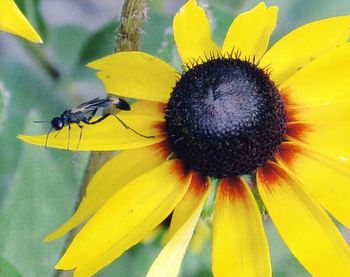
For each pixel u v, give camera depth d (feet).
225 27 0.78
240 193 0.60
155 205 0.59
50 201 0.77
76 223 0.60
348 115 0.61
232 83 0.60
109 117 0.61
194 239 0.76
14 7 0.52
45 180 0.77
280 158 0.60
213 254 0.57
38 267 0.77
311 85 0.62
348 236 1.00
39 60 0.87
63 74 0.88
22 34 0.52
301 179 0.60
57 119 0.60
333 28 0.64
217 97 0.60
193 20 0.65
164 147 0.61
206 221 0.61
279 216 0.58
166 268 0.55
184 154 0.60
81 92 0.93
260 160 0.60
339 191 0.59
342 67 0.61
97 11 1.15
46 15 1.14
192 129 0.60
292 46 0.64
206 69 0.61
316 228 0.58
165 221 0.67
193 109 0.60
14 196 0.77
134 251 0.78
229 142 0.59
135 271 0.78
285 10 0.88
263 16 0.66
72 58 0.89
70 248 0.56
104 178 0.61
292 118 0.61
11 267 0.69
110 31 0.84
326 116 0.61
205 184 0.60
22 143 0.87
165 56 0.72
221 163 0.60
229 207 0.59
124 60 0.64
